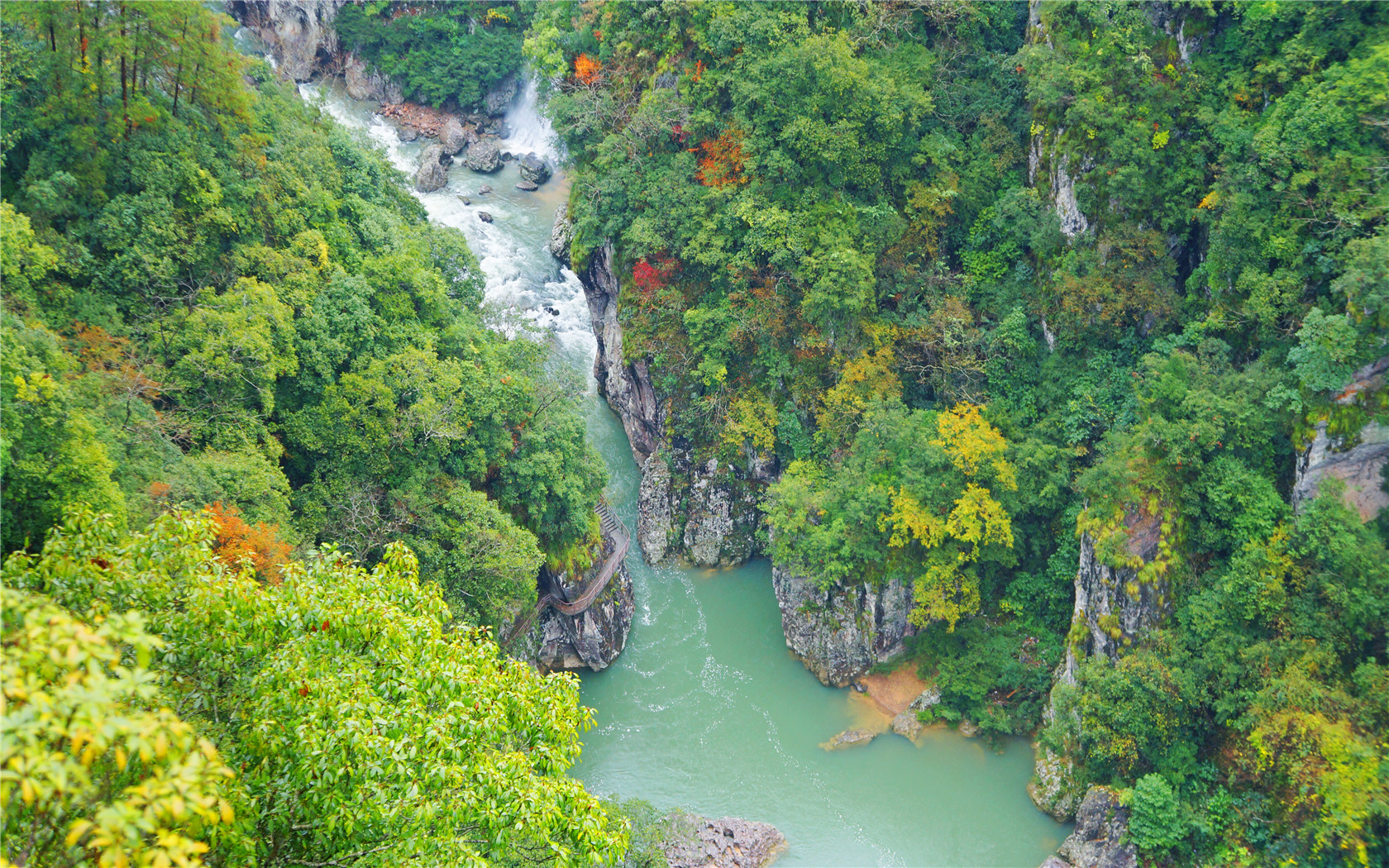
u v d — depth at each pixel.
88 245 44.91
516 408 56.94
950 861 49.62
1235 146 53.88
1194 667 48.91
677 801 52.72
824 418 63.38
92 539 22.34
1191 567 51.41
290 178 53.62
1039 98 60.25
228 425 44.22
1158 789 46.81
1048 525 59.12
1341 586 46.28
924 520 56.00
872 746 56.38
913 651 60.06
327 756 19.58
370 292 52.81
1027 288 63.25
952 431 57.38
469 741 22.41
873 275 62.88
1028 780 53.81
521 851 27.92
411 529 50.22
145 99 46.78
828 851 50.03
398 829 20.55
